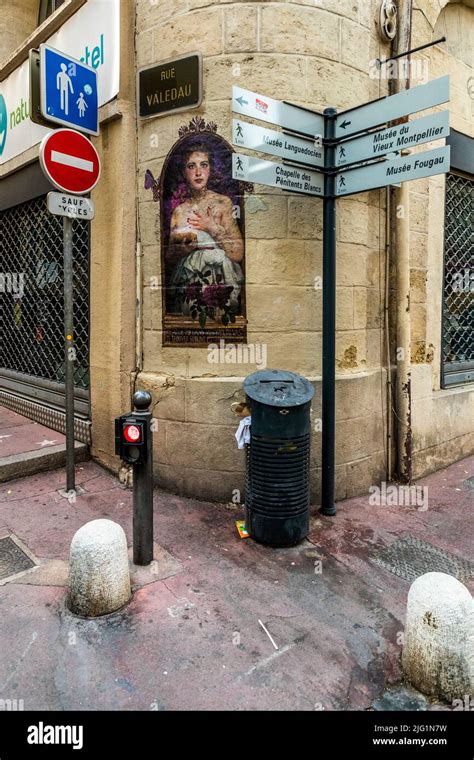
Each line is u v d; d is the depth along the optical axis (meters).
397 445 4.80
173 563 3.19
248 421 3.53
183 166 4.10
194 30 3.98
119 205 4.45
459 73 5.54
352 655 2.42
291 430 3.34
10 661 2.31
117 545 2.71
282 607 2.78
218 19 3.91
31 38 5.59
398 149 3.33
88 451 5.02
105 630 2.53
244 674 2.27
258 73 3.89
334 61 4.04
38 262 6.30
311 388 3.52
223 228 4.02
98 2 4.57
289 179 3.57
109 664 2.30
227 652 2.41
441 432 5.27
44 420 5.91
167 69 4.09
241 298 4.04
